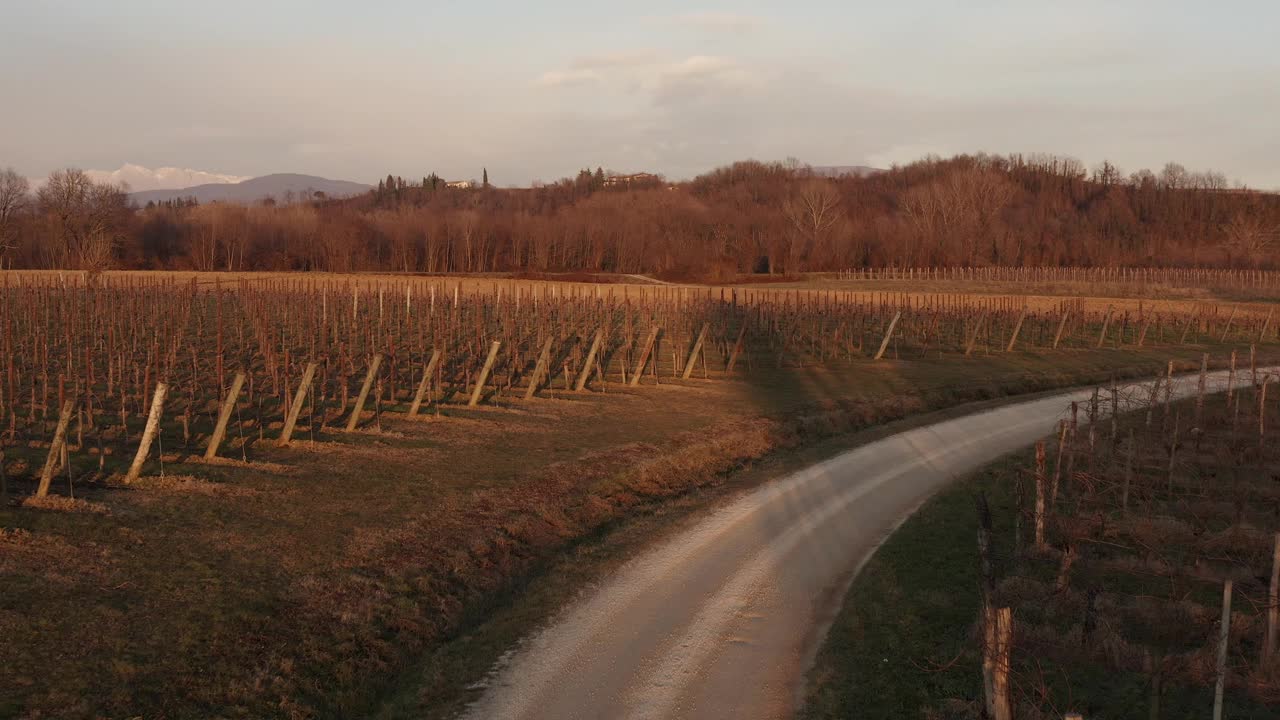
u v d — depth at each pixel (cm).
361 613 1236
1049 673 1085
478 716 1009
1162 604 1254
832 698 1044
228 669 1055
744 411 2788
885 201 15225
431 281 7562
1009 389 3434
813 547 1623
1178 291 7775
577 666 1138
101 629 1096
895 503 1920
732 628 1259
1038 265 11094
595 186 17862
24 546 1295
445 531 1559
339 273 9838
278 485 1708
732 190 15950
